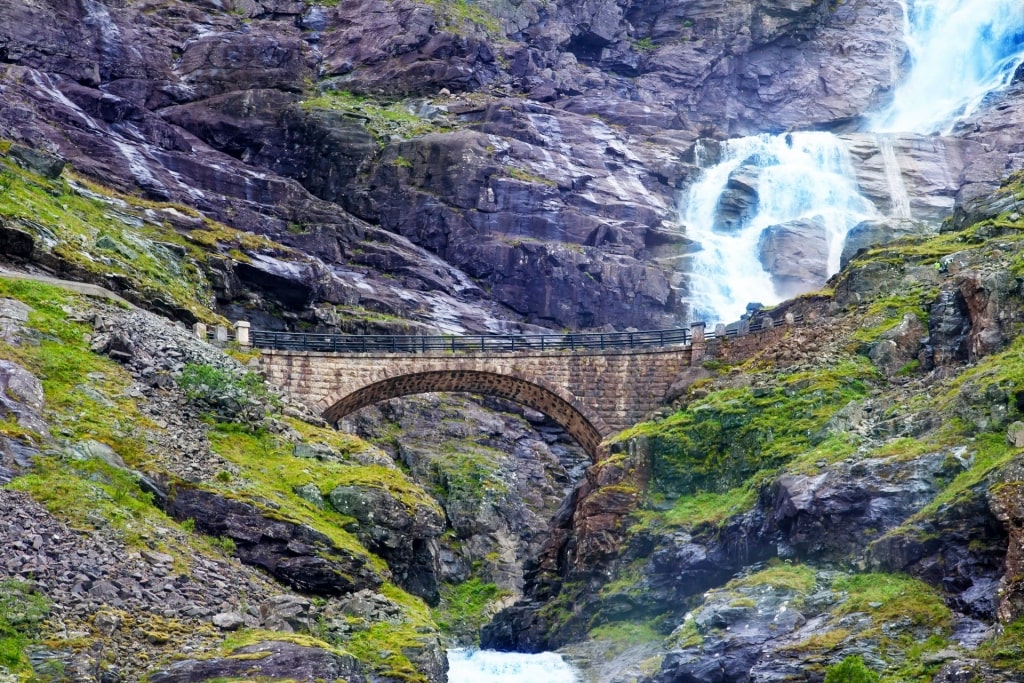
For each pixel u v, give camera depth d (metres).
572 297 106.81
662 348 73.00
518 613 70.50
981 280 64.31
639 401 72.75
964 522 52.38
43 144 96.19
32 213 77.19
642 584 62.88
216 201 102.25
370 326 93.19
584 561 66.38
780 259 112.88
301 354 71.06
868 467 57.41
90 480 52.81
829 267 113.06
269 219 103.38
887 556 53.75
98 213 86.38
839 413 62.97
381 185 111.75
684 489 65.81
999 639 47.50
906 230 109.31
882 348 66.50
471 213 110.25
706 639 54.38
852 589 54.03
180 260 85.44
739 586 56.88
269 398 66.50
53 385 58.97
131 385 61.88
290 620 50.50
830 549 56.31
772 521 58.78
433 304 101.25
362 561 55.84
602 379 72.94
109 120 105.44
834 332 69.88
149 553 50.31
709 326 109.06
